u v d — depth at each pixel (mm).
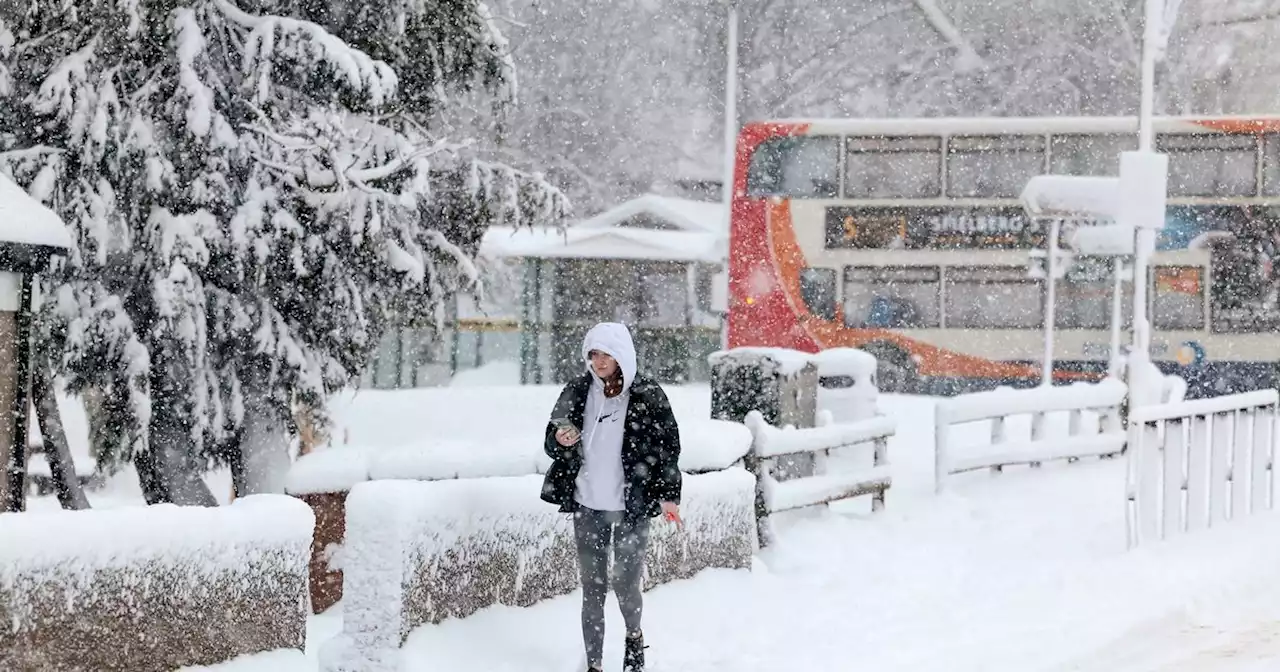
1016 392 20266
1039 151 34844
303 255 17078
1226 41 55625
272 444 17781
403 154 17812
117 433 16781
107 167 16500
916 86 59312
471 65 19969
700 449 13180
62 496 16750
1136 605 11805
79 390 16953
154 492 17156
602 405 9523
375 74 17516
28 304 13062
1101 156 34625
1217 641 10656
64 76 16250
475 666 9320
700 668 9859
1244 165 34625
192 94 16562
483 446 12438
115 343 16406
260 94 16688
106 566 7523
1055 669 9727
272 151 17266
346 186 16359
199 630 8117
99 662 7473
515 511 10406
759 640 10727
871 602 12219
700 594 12008
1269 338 34594
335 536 12367
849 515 17078
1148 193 23328
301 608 8984
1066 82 57844
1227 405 16250
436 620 9477
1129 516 14617
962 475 20438
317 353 17719
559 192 20047
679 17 60875
